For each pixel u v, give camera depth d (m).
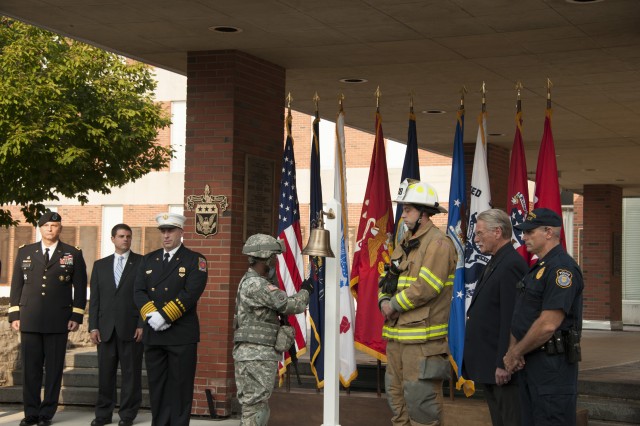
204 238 12.84
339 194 11.50
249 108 13.27
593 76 14.70
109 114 21.72
